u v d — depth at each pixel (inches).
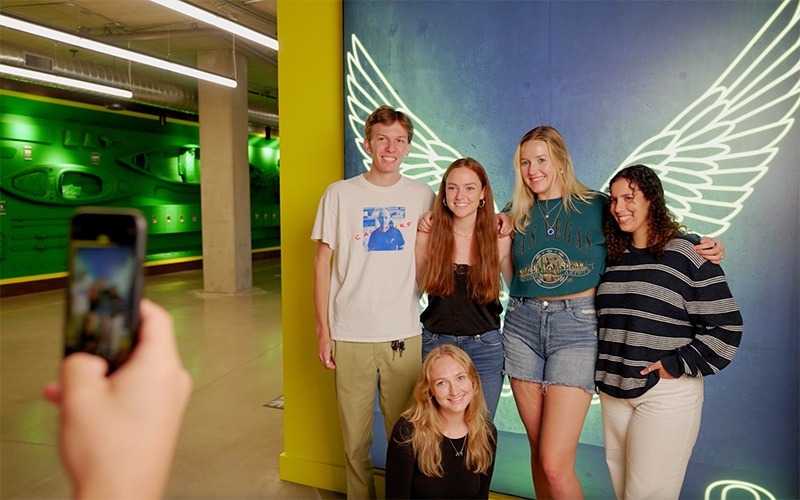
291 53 109.0
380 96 102.2
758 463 82.8
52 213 382.6
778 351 80.7
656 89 84.7
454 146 98.2
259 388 172.2
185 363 199.3
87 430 11.5
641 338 71.1
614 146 87.8
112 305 13.3
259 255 584.7
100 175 412.2
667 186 85.4
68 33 201.2
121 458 11.3
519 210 82.9
